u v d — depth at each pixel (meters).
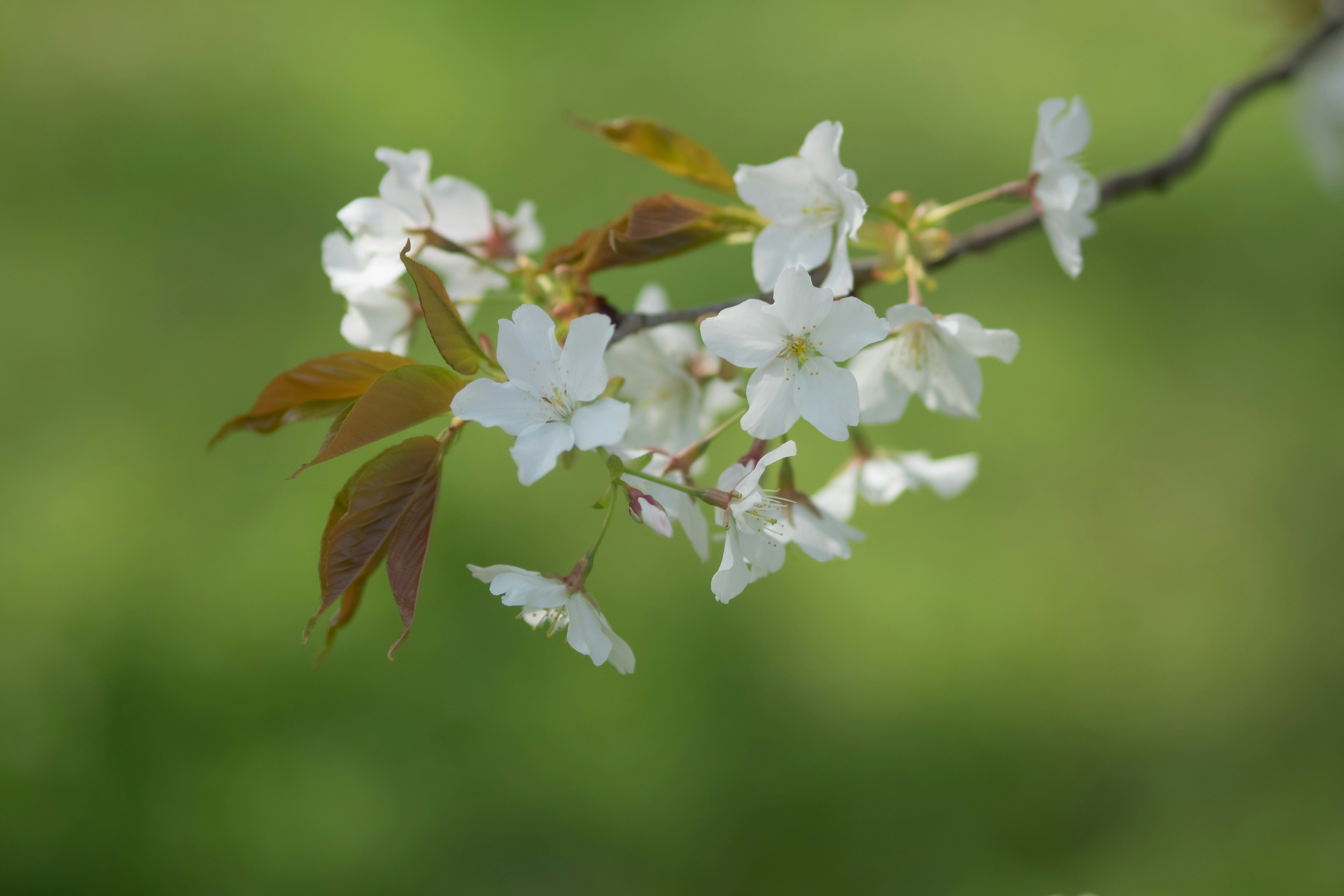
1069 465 1.78
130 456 1.83
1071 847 1.44
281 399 0.83
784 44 2.54
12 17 2.62
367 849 1.42
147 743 1.51
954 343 0.85
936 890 1.40
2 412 1.90
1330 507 1.74
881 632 1.62
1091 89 2.38
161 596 1.65
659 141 0.86
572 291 0.85
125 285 2.08
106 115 2.39
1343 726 1.51
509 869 1.41
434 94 2.44
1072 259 0.85
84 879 1.40
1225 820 1.44
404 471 0.81
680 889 1.40
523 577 0.82
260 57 2.54
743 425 0.82
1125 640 1.63
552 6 2.65
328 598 0.81
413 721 1.52
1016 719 1.53
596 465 1.72
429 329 0.81
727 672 1.56
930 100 2.37
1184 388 1.88
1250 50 2.38
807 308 0.82
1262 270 2.04
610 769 1.49
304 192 2.23
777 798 1.47
